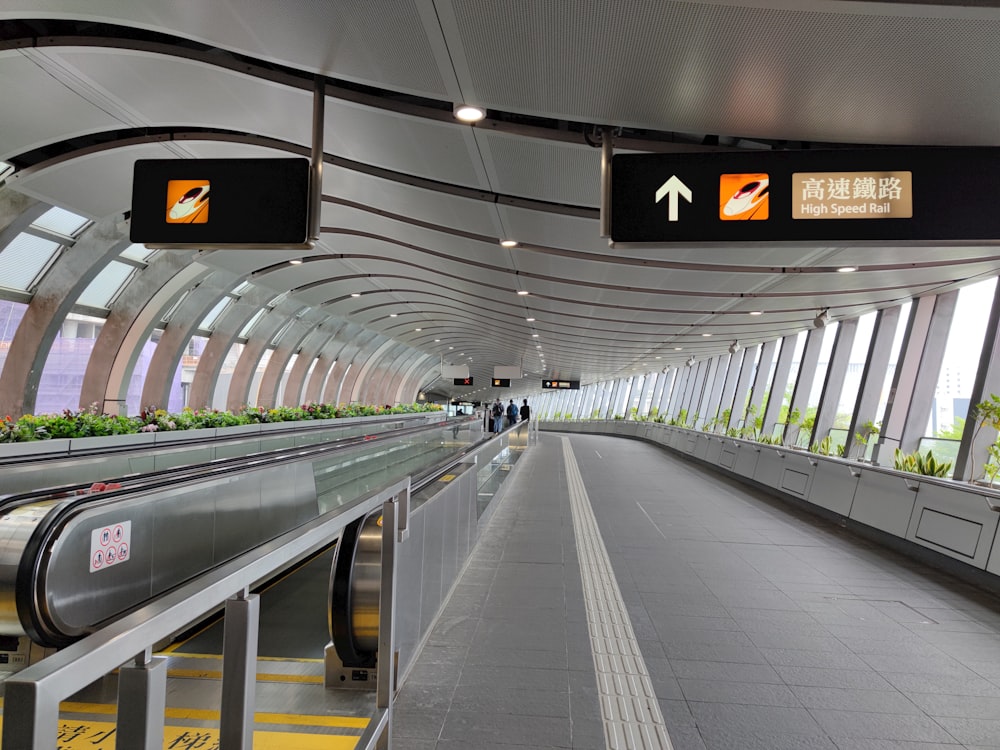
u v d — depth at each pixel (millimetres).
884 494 8023
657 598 5520
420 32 4070
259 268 16375
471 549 6973
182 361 19734
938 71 3982
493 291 15039
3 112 7180
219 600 1364
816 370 16484
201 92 6660
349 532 3787
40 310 12344
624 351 25750
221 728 1532
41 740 824
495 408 36438
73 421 10562
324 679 3709
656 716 3416
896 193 4285
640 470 16359
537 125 5785
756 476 12984
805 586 5969
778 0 3359
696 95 4516
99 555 4359
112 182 9625
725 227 4398
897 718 3426
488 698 3596
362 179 8484
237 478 6559
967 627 4902
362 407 29312
